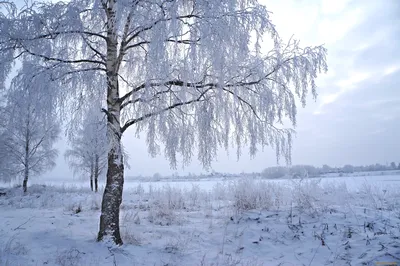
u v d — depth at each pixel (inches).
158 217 326.6
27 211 391.5
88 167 909.8
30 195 674.2
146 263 183.8
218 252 217.9
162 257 197.9
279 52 213.8
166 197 418.3
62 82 207.6
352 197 351.3
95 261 176.9
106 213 210.2
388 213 278.2
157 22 177.9
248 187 339.3
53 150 783.1
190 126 214.8
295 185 317.4
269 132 228.1
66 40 208.5
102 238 205.5
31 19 190.5
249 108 227.5
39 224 274.8
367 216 262.4
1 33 184.9
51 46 202.1
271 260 202.8
